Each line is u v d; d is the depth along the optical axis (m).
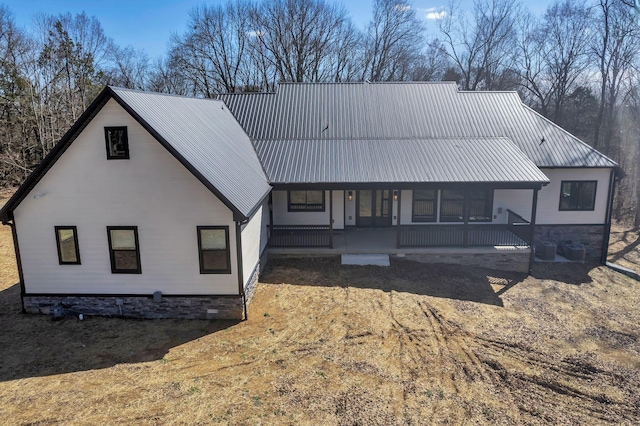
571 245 18.30
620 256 20.53
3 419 7.71
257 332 11.20
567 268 17.27
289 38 42.53
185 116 13.84
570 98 38.34
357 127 19.62
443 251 16.25
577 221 18.39
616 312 13.69
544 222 18.45
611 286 15.80
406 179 15.30
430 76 47.56
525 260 16.34
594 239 18.50
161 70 47.09
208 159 12.25
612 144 35.41
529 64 40.97
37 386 8.76
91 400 8.29
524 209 18.33
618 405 8.84
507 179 15.24
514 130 19.47
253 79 44.00
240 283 11.69
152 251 11.68
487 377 9.60
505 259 16.31
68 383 8.87
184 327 11.48
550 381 9.60
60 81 33.25
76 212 11.59
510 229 18.17
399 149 17.69
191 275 11.76
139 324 11.65
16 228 11.77
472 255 16.28
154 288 11.90
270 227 17.48
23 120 29.66
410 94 21.75
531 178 15.33
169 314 12.00
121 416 7.82
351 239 17.56
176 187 11.31
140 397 8.41
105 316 12.10
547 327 12.36
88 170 11.35
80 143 11.20
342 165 16.38
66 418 7.75
